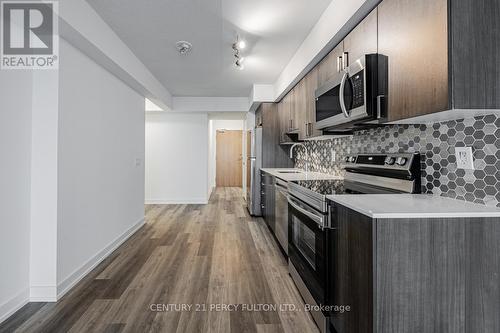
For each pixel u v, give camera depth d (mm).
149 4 2328
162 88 4906
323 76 2598
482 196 1396
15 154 2076
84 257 2670
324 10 2365
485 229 1240
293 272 2496
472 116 1416
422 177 1780
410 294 1206
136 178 4180
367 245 1250
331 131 2705
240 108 5953
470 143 1456
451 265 1223
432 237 1217
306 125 3117
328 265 1720
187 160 6551
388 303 1201
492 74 1187
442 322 1220
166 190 6559
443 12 1184
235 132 9852
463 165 1489
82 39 2324
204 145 6555
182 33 2861
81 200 2625
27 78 2191
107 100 3176
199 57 3553
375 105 1682
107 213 3195
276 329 1837
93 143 2861
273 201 3791
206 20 2584
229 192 8477
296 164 4891
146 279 2566
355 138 2668
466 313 1229
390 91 1548
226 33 2854
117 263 2947
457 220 1228
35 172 2236
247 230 4227
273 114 4910
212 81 4676
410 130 1895
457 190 1542
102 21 2586
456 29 1168
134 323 1898
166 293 2309
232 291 2344
